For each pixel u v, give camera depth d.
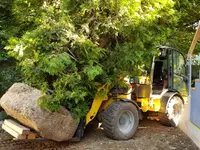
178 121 6.03
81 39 4.32
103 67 4.60
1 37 6.77
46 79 4.37
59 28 4.26
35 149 4.30
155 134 5.31
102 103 5.05
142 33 4.74
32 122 3.93
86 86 4.38
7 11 7.35
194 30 8.96
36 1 6.05
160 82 6.18
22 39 4.10
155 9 5.11
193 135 4.75
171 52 6.10
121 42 4.98
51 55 4.04
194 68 11.47
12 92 4.59
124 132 4.84
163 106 5.87
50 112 4.00
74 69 4.22
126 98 5.29
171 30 6.00
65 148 4.34
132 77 5.00
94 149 4.29
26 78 4.63
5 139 4.77
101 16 4.71
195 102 4.79
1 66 7.12
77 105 4.36
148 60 5.07
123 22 4.66
